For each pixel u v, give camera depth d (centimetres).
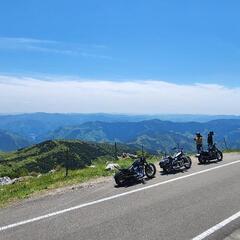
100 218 1417
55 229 1297
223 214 1452
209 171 2486
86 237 1210
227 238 1186
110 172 2536
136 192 1858
